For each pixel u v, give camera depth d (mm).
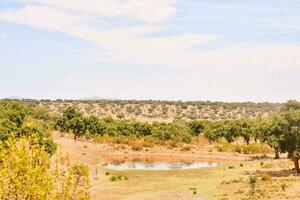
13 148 13227
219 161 90375
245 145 108062
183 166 82125
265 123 63719
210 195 46562
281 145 59562
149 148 112625
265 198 43188
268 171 63844
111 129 131875
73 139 118812
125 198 45688
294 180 53281
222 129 121188
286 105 64688
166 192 49281
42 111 166875
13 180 12828
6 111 88875
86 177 15141
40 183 13289
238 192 47062
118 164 83812
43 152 13773
